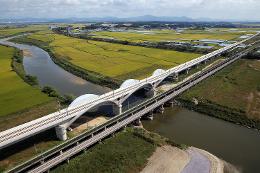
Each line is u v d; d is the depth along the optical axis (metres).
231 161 66.62
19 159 63.09
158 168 61.59
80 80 136.00
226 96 106.19
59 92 117.56
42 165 58.88
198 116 93.31
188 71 145.62
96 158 64.19
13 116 86.69
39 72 154.12
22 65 166.50
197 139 77.31
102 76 134.88
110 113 89.69
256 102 99.94
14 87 114.56
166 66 152.50
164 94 102.50
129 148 68.31
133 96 109.12
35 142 70.38
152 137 74.19
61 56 187.25
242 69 146.00
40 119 69.81
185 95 106.88
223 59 178.50
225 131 82.31
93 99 80.69
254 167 64.38
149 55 184.75
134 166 61.84
